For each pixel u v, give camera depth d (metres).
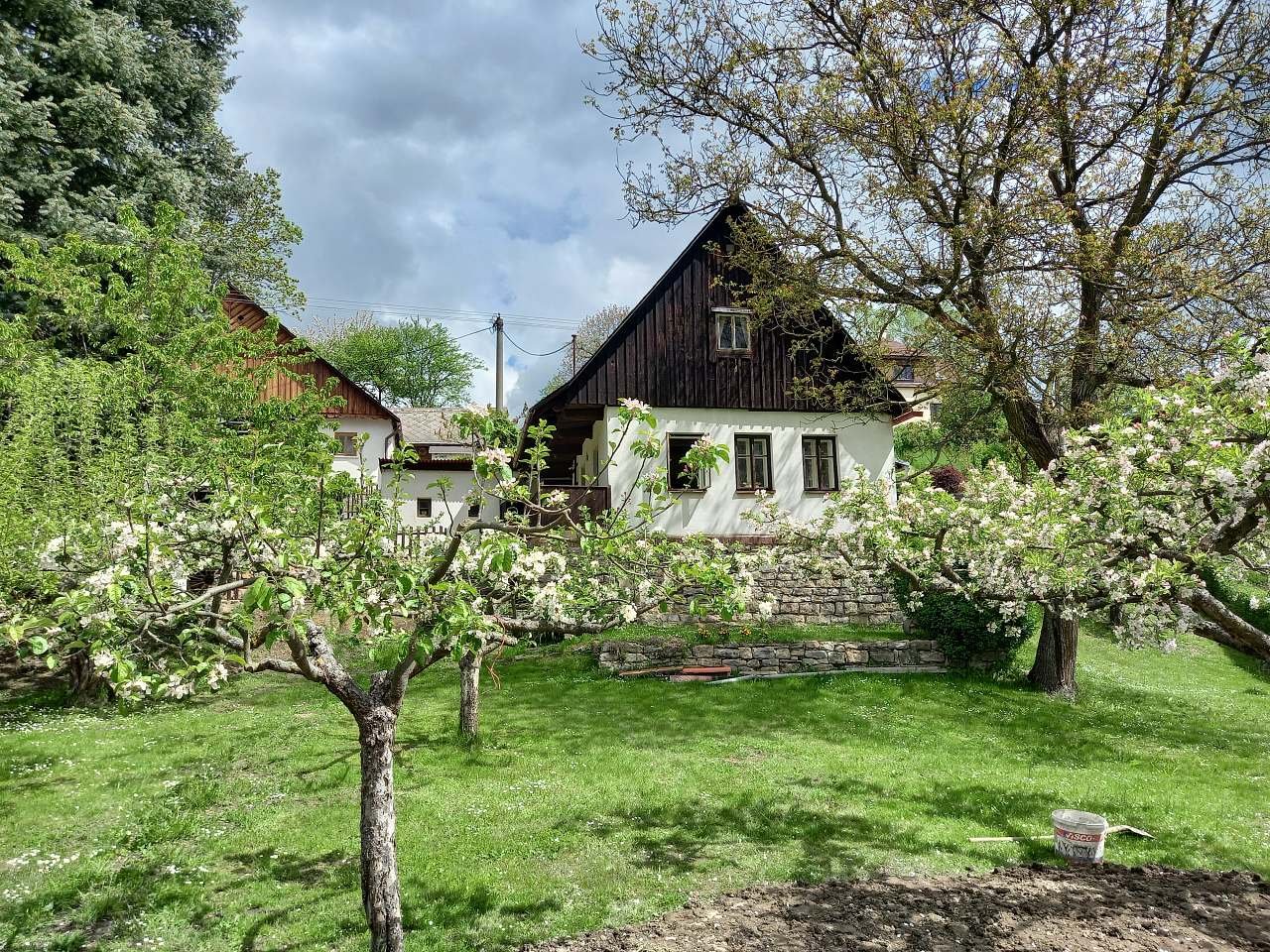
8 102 14.78
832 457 19.25
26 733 10.52
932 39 12.07
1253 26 11.68
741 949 4.80
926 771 9.56
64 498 9.94
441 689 13.23
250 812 7.59
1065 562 6.91
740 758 9.90
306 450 5.49
